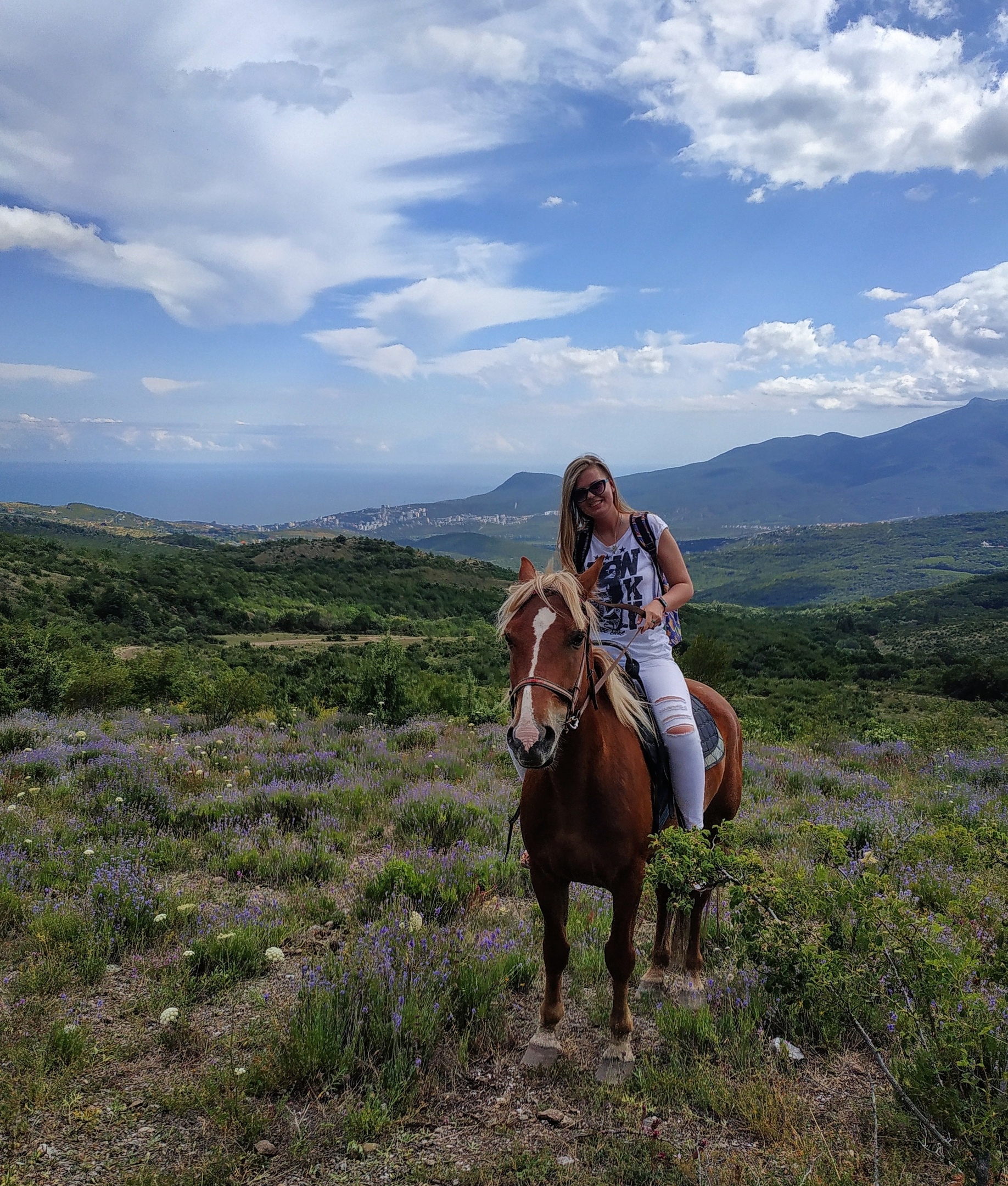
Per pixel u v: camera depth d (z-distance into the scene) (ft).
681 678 13.26
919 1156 8.63
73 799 24.09
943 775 35.32
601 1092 10.12
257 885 18.45
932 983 8.44
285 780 28.84
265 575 516.32
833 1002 9.44
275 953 13.62
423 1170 8.71
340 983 11.84
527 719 9.42
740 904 9.95
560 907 11.31
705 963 14.51
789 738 60.70
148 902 15.47
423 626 400.67
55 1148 9.00
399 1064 10.24
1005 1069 8.21
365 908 16.21
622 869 10.78
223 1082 10.09
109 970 13.57
